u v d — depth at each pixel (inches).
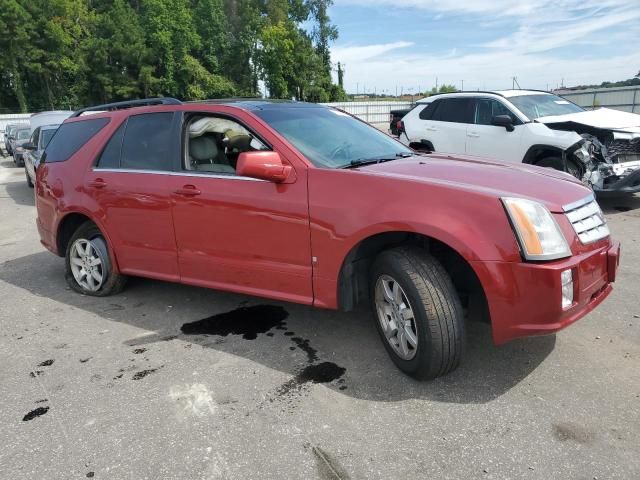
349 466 95.9
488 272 107.7
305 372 130.8
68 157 194.7
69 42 2214.6
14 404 121.5
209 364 137.2
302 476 93.7
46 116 675.4
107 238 181.2
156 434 107.7
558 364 128.5
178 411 115.6
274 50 2337.6
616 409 109.3
